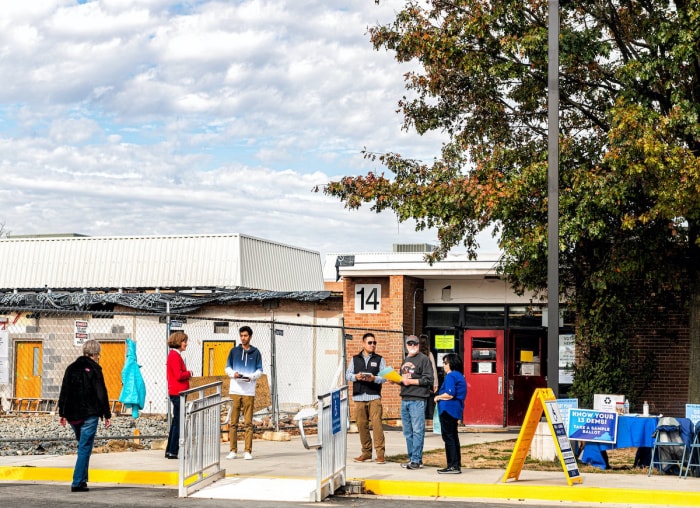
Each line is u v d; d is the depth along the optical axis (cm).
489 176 1827
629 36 1850
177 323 2184
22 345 3139
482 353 2609
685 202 1617
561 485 1248
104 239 3541
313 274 3959
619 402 1605
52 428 2442
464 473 1383
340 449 1257
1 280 3634
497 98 1991
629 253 1816
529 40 1748
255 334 2823
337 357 2706
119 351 3033
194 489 1201
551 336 1435
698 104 1711
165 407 2952
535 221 1802
